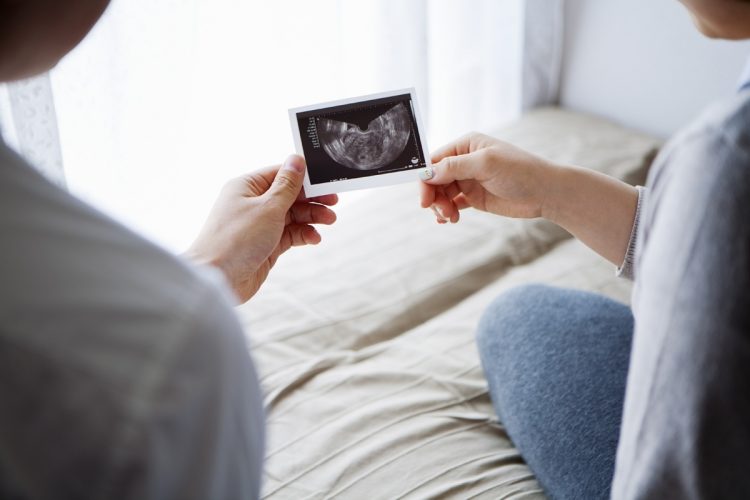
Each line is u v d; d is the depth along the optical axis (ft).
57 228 1.26
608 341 3.50
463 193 3.95
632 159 6.38
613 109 7.67
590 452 3.10
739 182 1.62
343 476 3.37
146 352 1.22
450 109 7.36
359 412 3.76
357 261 5.15
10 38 1.41
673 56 6.96
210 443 1.33
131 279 1.27
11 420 1.16
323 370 4.17
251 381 1.49
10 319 1.15
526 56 7.52
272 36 5.78
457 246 5.31
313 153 3.74
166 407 1.20
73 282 1.22
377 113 3.76
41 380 1.15
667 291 1.78
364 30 6.41
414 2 6.15
